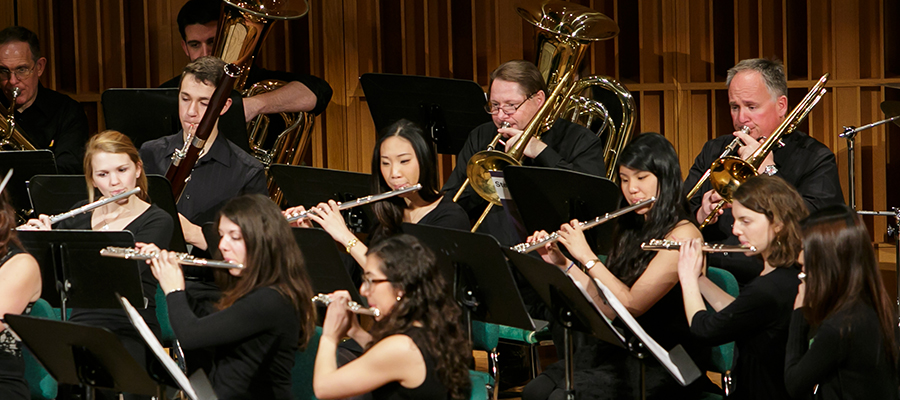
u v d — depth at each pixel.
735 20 5.84
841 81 5.75
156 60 6.29
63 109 5.47
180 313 2.90
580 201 3.40
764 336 2.86
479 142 4.46
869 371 2.61
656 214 3.14
